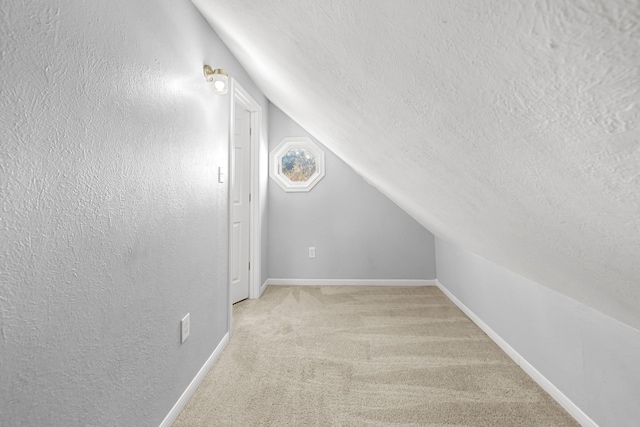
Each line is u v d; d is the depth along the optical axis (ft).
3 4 1.98
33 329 2.21
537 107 1.19
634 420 3.35
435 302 9.31
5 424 2.04
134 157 3.38
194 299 4.96
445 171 2.86
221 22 4.92
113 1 3.01
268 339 6.80
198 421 4.24
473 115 1.61
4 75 1.99
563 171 1.46
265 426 4.15
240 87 7.70
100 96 2.84
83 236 2.65
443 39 1.22
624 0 0.63
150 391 3.69
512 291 5.84
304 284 11.34
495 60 1.12
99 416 2.85
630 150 1.03
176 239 4.36
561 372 4.49
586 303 3.68
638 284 2.06
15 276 2.09
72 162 2.53
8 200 2.03
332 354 6.10
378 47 1.67
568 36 0.81
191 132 4.87
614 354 3.58
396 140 3.04
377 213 11.27
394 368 5.57
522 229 2.75
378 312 8.48
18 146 2.09
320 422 4.21
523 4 0.82
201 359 5.23
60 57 2.39
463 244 6.94
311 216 11.37
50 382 2.35
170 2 4.21
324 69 2.73
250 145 9.91
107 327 2.96
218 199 6.08
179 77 4.47
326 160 11.33
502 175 2.02
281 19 2.53
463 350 6.23
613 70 0.82
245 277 9.70
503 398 4.68
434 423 4.18
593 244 1.96
